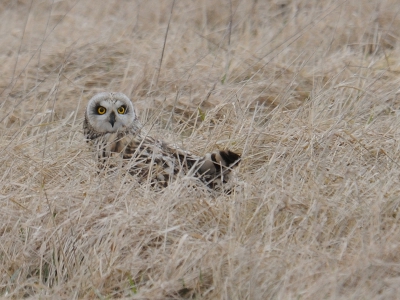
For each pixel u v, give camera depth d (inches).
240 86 1170.0
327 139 936.3
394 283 701.3
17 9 1742.1
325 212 797.2
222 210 821.2
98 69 1296.8
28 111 1175.0
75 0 1727.4
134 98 1185.4
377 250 737.0
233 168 887.1
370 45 1375.5
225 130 1005.2
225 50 1321.4
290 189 844.0
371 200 824.9
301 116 1023.6
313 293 692.7
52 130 1026.7
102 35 1453.0
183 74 1207.6
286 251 746.8
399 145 935.0
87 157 957.2
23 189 894.4
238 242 757.3
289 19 1472.7
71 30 1540.4
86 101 1200.8
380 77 1135.0
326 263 738.2
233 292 716.0
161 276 743.7
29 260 807.7
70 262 792.9
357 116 1035.9
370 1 1473.9
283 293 698.8
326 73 1203.2
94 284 758.5
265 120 1093.1
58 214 845.8
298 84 1165.1
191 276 743.1
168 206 810.2
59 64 1302.9
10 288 782.5
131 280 758.5
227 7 1614.2
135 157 910.4
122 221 792.3
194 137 1002.1
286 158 917.8
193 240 784.9
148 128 1063.6
